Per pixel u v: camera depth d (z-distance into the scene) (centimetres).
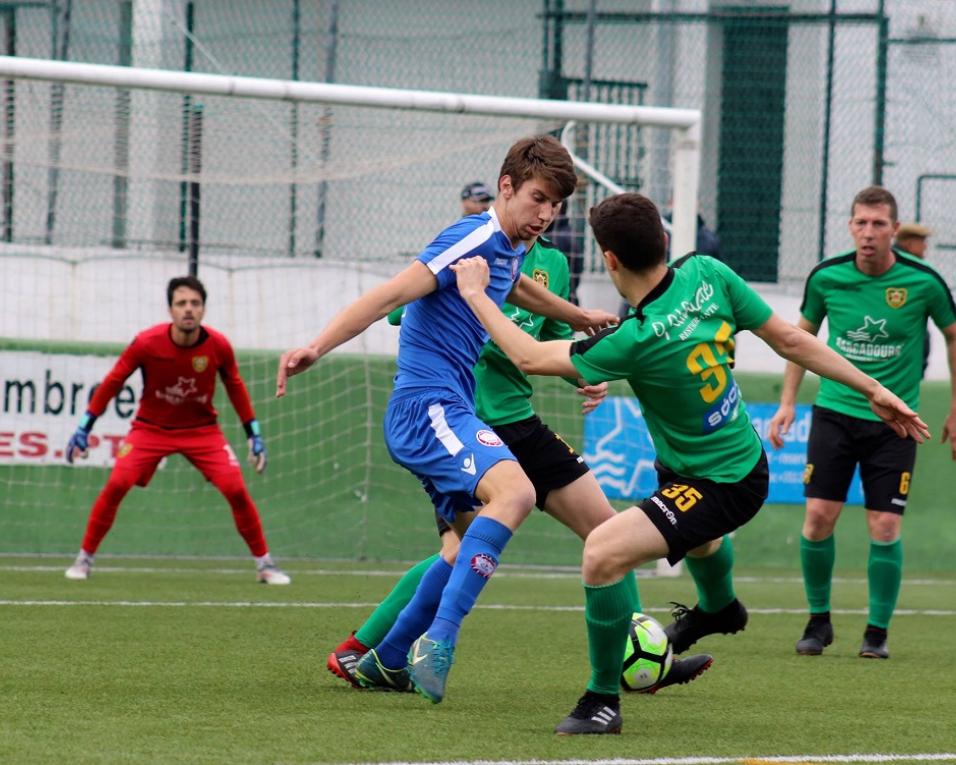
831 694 2042
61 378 3912
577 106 3762
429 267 1716
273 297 4472
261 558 3419
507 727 1661
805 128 5403
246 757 1429
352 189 4900
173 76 3538
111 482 3347
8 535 3875
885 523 2519
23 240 4669
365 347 4488
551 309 1973
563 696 1928
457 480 1705
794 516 4309
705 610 2103
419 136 4691
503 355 1994
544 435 2011
